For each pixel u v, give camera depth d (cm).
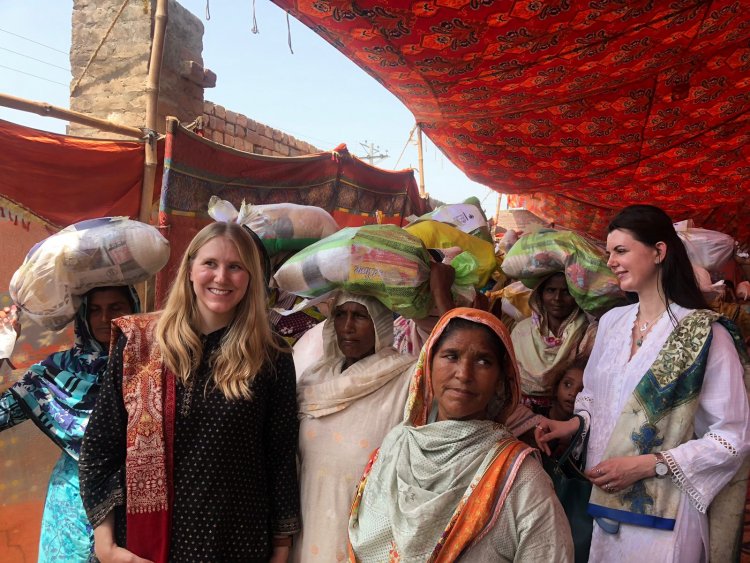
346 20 372
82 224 248
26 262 238
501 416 184
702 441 196
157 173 470
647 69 496
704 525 199
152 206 473
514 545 159
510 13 374
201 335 200
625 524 205
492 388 174
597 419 224
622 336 226
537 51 437
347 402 209
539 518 157
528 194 1024
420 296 223
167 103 551
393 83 505
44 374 243
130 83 543
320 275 225
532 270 293
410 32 394
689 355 201
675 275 212
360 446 204
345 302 225
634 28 414
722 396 197
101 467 189
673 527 197
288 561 209
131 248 240
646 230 213
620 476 200
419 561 159
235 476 188
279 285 243
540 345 302
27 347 338
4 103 354
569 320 298
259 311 200
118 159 420
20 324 329
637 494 201
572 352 291
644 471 197
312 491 205
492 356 173
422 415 187
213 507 182
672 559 195
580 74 494
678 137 661
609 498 206
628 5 378
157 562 179
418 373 186
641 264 215
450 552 157
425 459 171
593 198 956
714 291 288
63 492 230
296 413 209
